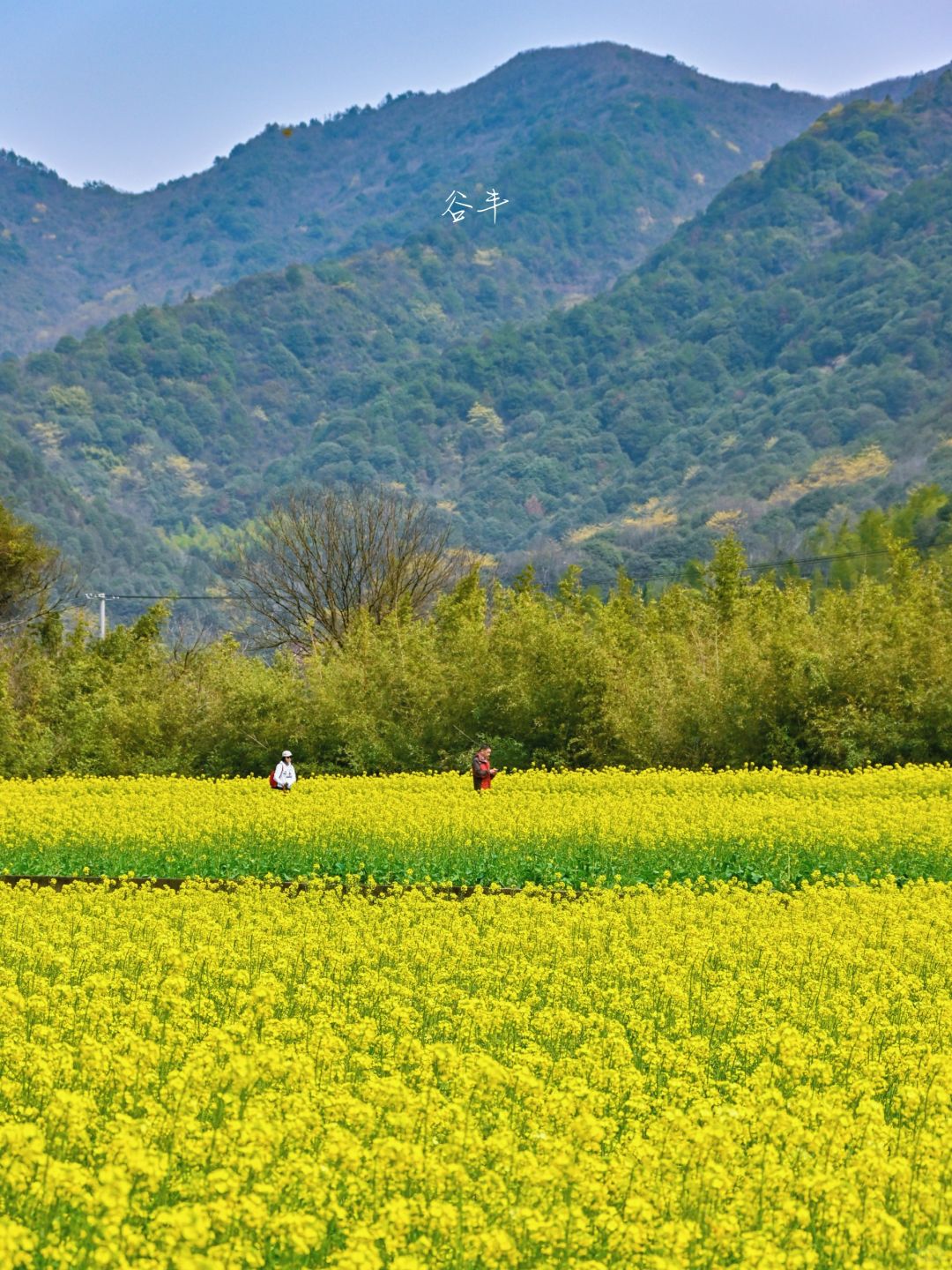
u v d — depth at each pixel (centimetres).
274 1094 1650
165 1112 1559
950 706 6550
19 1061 1747
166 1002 2031
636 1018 2123
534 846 3953
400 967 2480
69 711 7844
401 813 4441
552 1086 1867
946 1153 1566
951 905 3203
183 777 7194
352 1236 1252
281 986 2125
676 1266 1274
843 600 7375
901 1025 2192
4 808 4775
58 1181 1314
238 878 3806
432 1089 1641
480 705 7381
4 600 9281
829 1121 1590
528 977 2411
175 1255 1209
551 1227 1321
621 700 7112
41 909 3080
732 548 8194
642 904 3212
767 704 6856
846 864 3738
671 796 5300
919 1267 1308
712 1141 1483
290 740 7481
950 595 7256
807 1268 1323
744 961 2606
